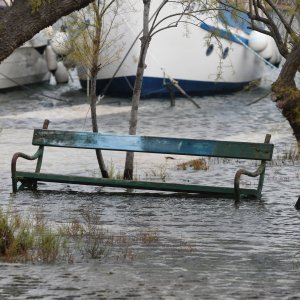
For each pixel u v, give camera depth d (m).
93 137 41.44
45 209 36.56
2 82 101.31
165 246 29.22
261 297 22.84
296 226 33.16
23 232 28.41
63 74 107.38
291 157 53.53
